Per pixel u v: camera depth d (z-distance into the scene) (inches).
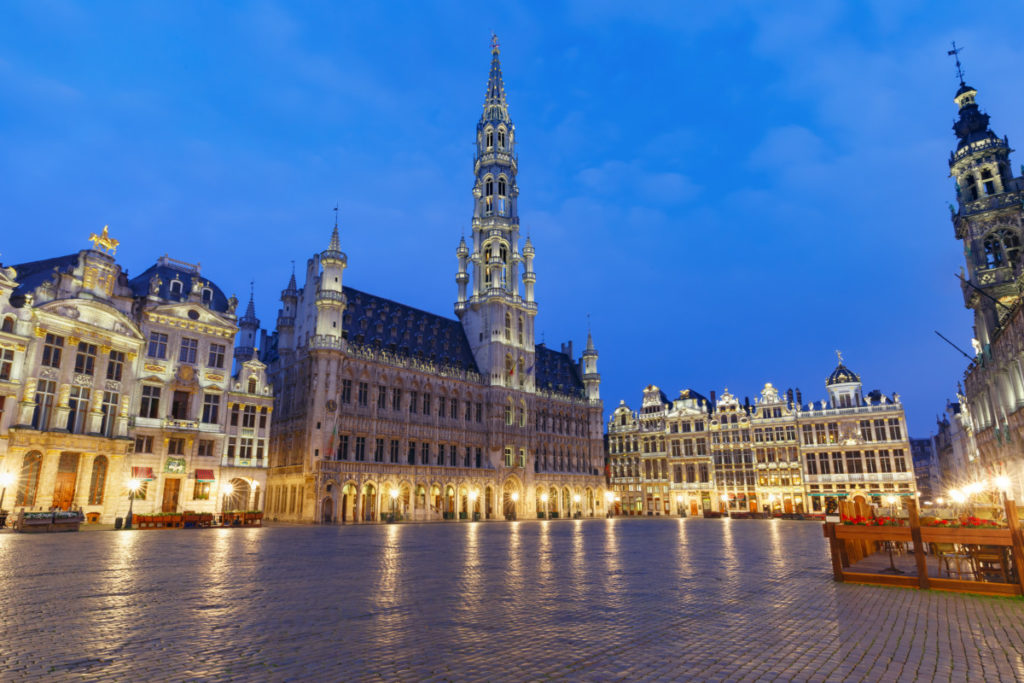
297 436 2763.3
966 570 749.9
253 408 2399.1
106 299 1991.9
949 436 4121.6
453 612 482.9
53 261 2198.6
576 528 2097.7
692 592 591.5
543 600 541.6
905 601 541.0
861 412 3476.9
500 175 4082.2
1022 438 1636.3
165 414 2127.2
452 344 3656.5
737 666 334.6
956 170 2287.2
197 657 343.9
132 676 307.6
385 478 2842.0
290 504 2677.2
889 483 3329.2
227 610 482.6
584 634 409.1
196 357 2257.6
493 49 4448.8
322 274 2859.3
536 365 4207.7
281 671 318.7
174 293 2332.7
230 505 2310.5
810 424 3609.7
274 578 679.7
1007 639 399.2
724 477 3878.0
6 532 1419.8
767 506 3681.1
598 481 4141.2
